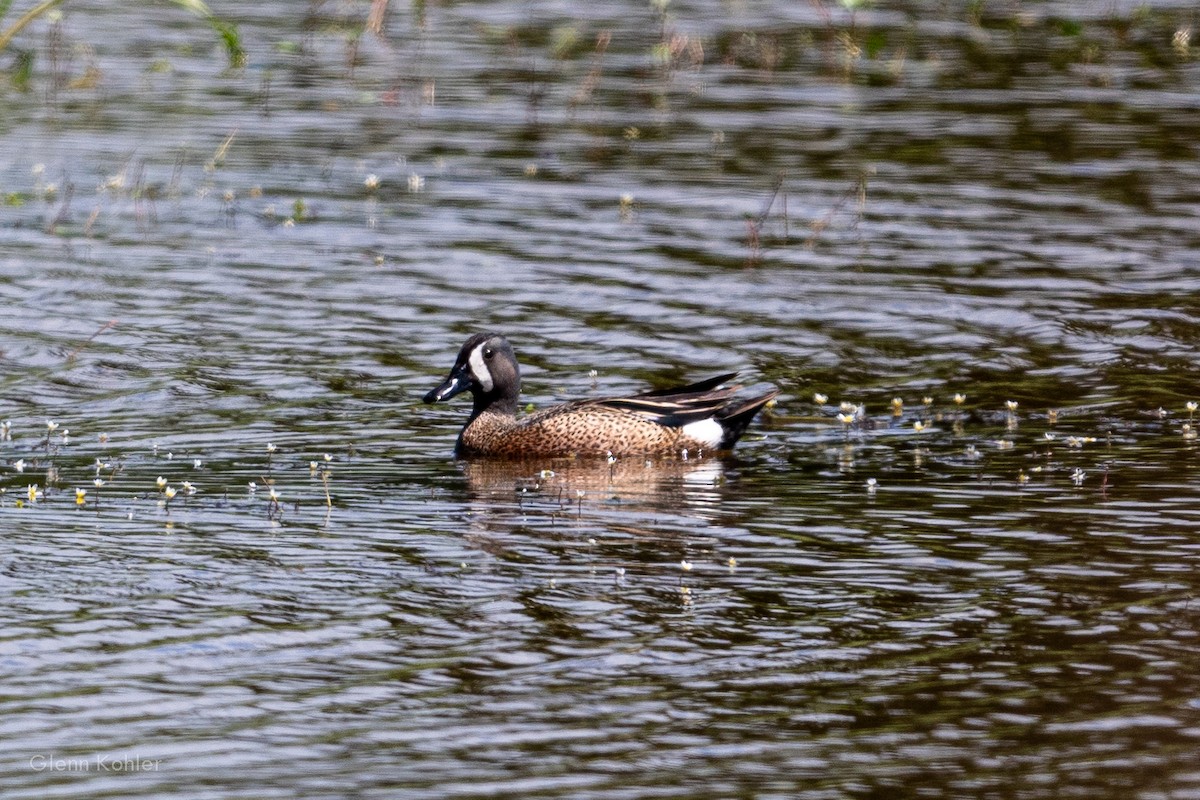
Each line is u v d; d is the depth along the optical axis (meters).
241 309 19.12
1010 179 24.81
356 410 16.17
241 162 25.38
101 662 9.78
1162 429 15.34
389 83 30.61
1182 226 22.47
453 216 22.91
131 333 18.16
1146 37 34.75
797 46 33.88
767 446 15.09
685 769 8.59
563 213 23.11
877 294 19.83
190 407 16.06
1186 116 28.44
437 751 8.77
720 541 12.16
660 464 14.62
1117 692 9.49
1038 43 34.16
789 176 24.98
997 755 8.74
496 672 9.76
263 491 13.40
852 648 10.14
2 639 10.03
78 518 12.47
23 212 22.66
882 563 11.65
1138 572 11.40
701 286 20.06
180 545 11.88
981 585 11.19
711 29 35.34
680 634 10.34
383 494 13.46
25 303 19.03
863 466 14.29
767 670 9.80
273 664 9.81
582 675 9.73
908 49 33.53
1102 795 8.31
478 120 28.19
